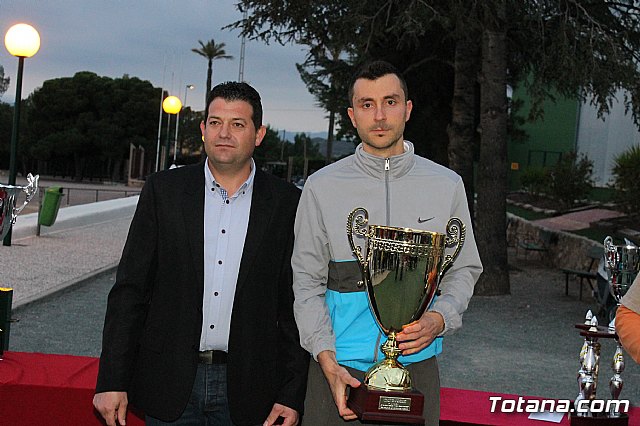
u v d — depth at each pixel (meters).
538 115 14.95
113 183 68.44
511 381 7.32
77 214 19.42
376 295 2.69
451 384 7.10
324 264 2.84
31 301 9.76
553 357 8.58
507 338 9.61
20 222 16.62
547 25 14.12
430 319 2.64
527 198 31.48
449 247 2.78
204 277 2.92
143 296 2.94
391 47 17.22
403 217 2.77
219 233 2.96
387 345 2.66
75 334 8.32
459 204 2.82
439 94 19.94
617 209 20.38
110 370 2.84
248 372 2.92
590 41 12.86
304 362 2.96
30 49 14.03
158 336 2.91
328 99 19.31
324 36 14.52
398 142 2.78
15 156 14.28
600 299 11.03
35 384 3.51
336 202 2.78
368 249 2.68
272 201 2.99
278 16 13.80
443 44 17.25
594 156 30.39
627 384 7.29
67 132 67.94
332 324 2.81
